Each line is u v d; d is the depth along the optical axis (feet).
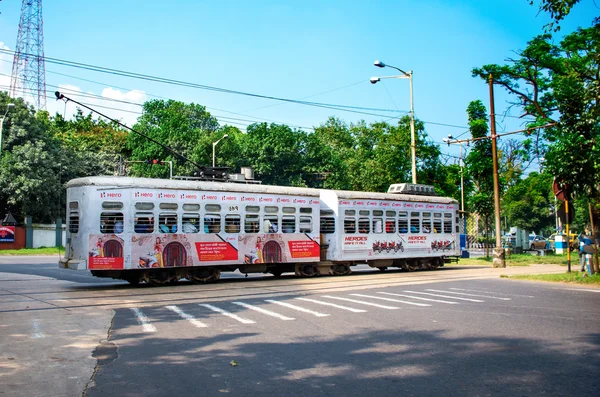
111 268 54.65
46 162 147.64
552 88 96.02
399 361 24.63
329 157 183.11
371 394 19.75
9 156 142.92
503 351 26.53
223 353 26.21
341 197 73.51
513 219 229.25
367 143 208.03
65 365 23.85
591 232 67.15
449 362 24.43
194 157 158.51
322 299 45.73
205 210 60.75
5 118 150.51
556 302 44.24
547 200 232.32
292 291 52.03
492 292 51.31
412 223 81.97
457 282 61.41
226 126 223.51
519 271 79.20
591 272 64.54
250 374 22.50
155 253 57.00
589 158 60.13
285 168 176.35
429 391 20.10
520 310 39.70
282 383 21.16
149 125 179.11
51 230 149.79
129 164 195.72
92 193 54.80
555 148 64.03
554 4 39.88
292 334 30.73
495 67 100.22
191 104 204.13
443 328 32.50
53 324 33.65
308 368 23.43
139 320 35.17
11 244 140.77
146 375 22.31
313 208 70.18
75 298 46.14
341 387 20.63
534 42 96.48
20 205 149.28
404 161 118.21
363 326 33.19
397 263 81.00
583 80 85.46
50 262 100.12
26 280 63.31
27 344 28.04
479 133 110.52
